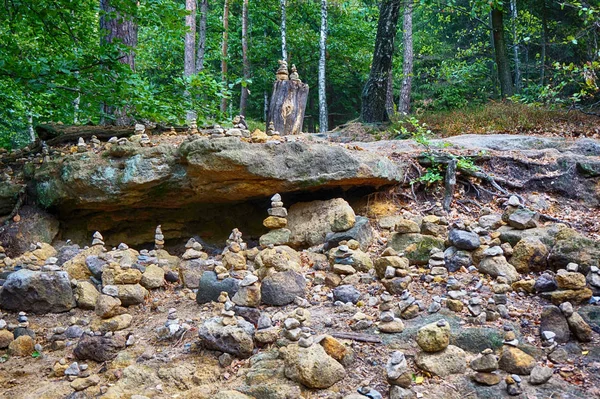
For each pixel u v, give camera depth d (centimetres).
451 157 707
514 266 462
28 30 1073
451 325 379
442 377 328
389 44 1294
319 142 678
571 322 359
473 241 478
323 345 347
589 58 1239
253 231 681
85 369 388
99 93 818
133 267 531
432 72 1866
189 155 597
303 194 666
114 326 438
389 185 689
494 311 392
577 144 809
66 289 500
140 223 709
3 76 790
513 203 538
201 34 1909
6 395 358
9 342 436
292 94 884
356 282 479
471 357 345
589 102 1280
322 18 1827
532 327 374
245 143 595
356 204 678
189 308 469
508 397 306
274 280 452
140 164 631
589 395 302
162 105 855
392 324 380
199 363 371
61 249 604
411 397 307
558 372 326
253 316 412
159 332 418
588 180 686
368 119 1295
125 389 351
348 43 2281
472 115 1102
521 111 1075
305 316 398
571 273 406
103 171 650
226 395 318
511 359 327
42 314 494
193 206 689
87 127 872
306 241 587
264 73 2248
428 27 2469
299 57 2306
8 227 697
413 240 520
